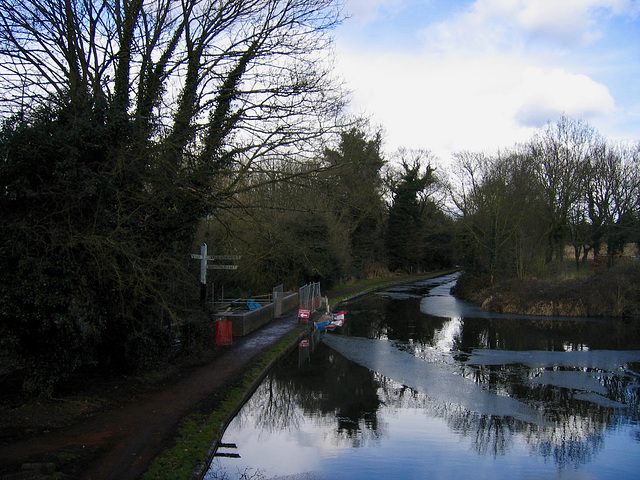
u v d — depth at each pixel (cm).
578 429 1082
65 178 861
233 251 2356
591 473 862
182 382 1232
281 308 2791
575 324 2728
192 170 1175
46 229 851
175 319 1027
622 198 4575
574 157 4391
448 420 1131
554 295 3183
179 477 691
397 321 2822
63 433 817
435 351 1939
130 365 1186
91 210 940
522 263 3816
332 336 2289
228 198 1273
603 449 970
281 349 1759
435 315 3098
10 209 866
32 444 760
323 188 1295
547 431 1070
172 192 1088
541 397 1316
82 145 932
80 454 736
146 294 1005
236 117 1255
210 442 854
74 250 891
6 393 959
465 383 1451
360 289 4831
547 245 4331
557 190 4362
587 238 4700
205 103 1274
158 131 1112
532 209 3978
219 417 976
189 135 1164
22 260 823
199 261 1784
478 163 4741
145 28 1258
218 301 2509
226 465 855
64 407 923
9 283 838
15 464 680
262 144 1250
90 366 1219
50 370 925
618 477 847
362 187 1606
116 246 888
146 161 1056
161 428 882
